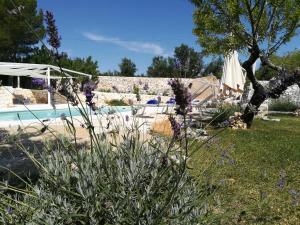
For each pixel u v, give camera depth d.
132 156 3.19
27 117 16.27
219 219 3.45
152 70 43.94
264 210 4.35
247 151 8.29
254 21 13.39
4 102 21.50
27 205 2.75
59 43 2.46
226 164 6.21
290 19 12.95
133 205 2.69
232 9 13.11
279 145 9.40
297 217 4.25
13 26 32.72
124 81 41.41
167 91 4.45
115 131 3.77
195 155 4.83
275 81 2.58
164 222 2.64
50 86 2.88
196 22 14.13
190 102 2.03
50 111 16.98
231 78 16.00
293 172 6.44
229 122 3.01
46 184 3.06
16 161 5.89
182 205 2.84
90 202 2.66
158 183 2.88
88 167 2.93
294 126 15.86
